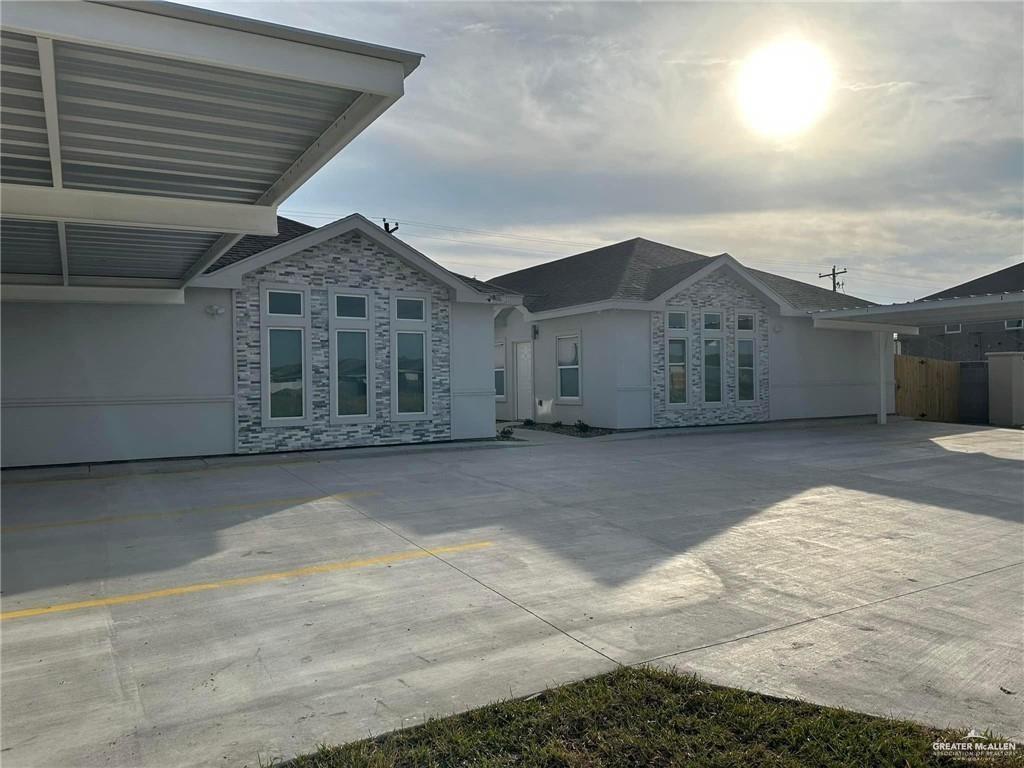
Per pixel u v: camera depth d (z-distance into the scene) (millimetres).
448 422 15680
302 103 5520
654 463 12781
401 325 15062
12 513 8578
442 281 15383
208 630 4785
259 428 13492
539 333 21109
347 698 3770
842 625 4848
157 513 8539
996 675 4043
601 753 3217
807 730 3377
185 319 12859
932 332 34438
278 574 6086
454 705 3674
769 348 21000
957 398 25188
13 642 4590
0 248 9531
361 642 4559
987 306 16422
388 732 3391
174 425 12789
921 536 7434
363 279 14594
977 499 9438
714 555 6684
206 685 3945
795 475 11391
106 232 8672
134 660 4297
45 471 11406
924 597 5449
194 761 3156
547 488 10172
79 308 12125
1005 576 6012
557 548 6914
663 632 4723
